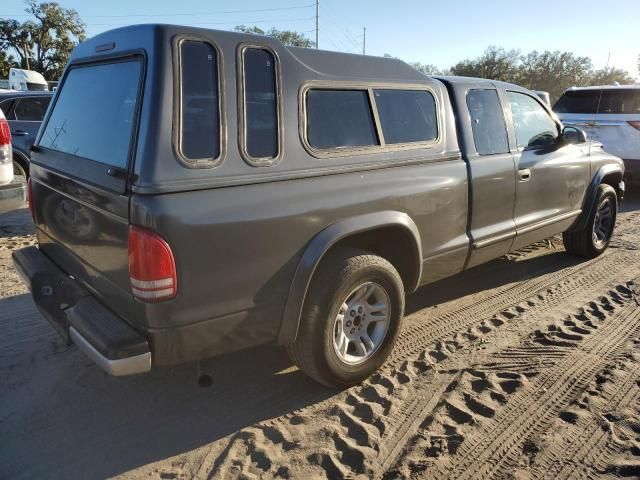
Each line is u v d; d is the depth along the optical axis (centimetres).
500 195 423
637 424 295
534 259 595
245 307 270
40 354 373
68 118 325
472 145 400
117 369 242
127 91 263
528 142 467
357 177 313
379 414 308
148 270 236
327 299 299
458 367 359
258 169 269
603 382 337
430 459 270
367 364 332
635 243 659
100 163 271
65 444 284
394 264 369
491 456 272
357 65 330
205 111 254
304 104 293
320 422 302
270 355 377
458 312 451
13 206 591
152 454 278
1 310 443
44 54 5516
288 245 279
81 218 287
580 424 295
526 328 418
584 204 548
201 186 248
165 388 337
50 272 332
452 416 305
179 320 248
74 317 271
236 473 263
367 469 264
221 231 252
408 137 354
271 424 301
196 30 256
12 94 828
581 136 495
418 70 377
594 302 469
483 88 425
